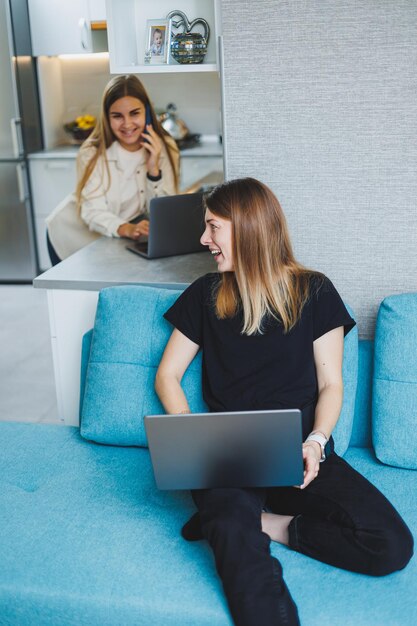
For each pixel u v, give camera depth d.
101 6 4.96
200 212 2.93
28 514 1.87
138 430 2.16
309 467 1.79
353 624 1.51
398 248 2.23
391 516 1.68
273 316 1.95
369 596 1.58
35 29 5.08
